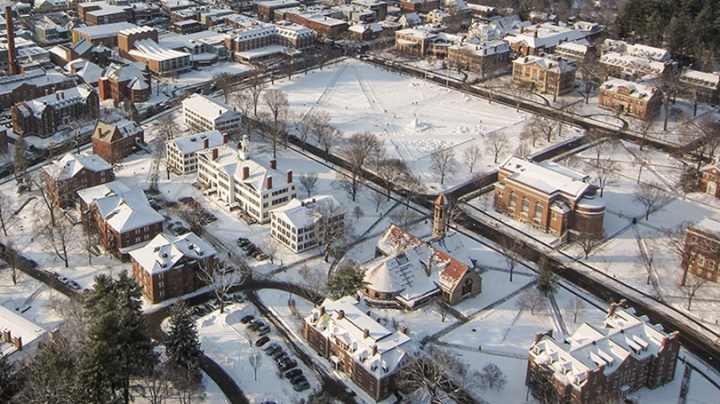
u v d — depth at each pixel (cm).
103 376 16000
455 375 18625
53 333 18100
